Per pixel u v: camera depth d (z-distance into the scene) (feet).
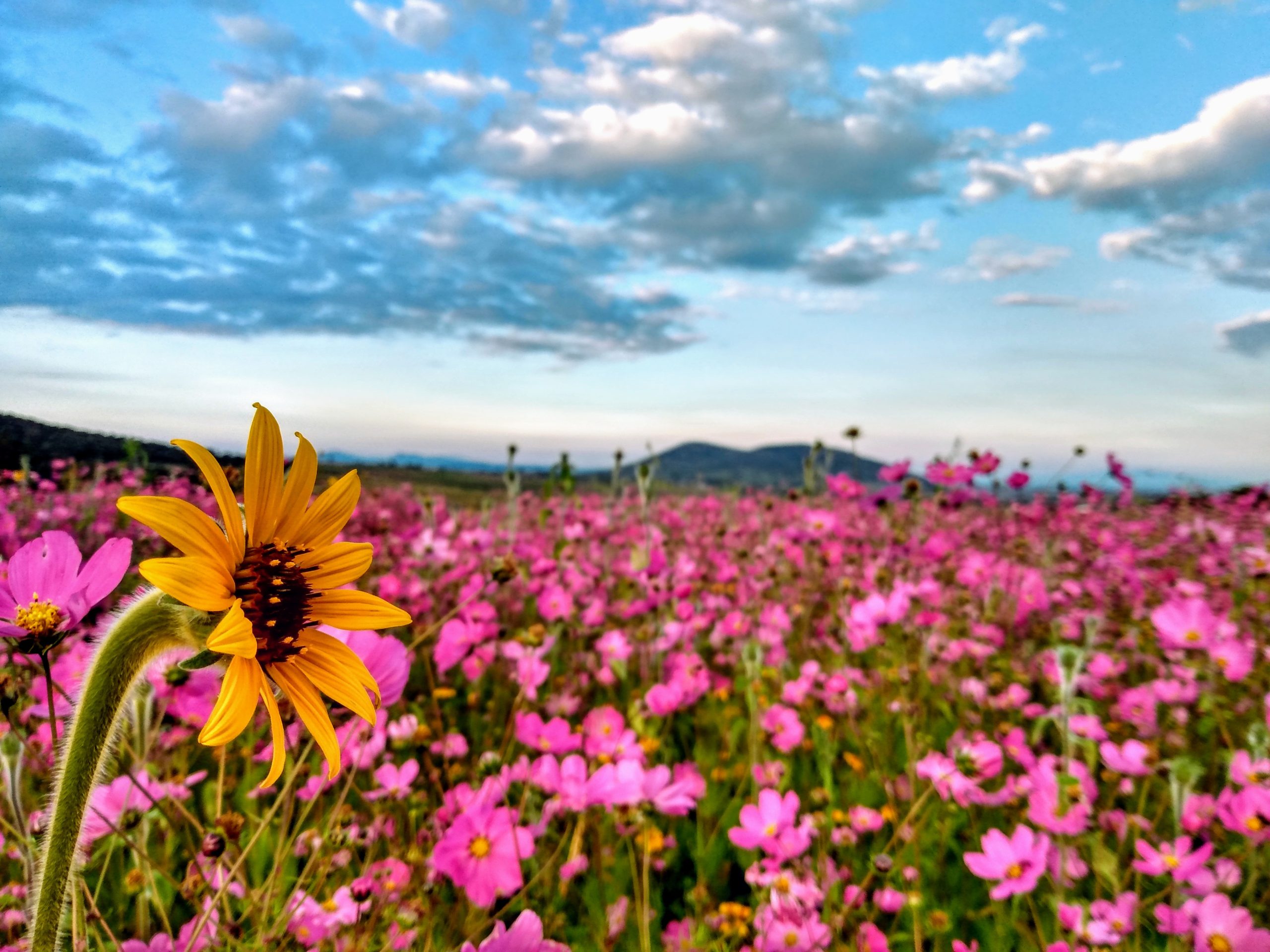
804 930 2.05
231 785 2.45
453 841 2.08
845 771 3.36
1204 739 3.44
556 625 4.23
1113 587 5.49
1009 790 2.71
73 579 1.33
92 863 1.98
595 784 2.27
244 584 1.21
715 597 5.04
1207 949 2.02
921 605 4.65
